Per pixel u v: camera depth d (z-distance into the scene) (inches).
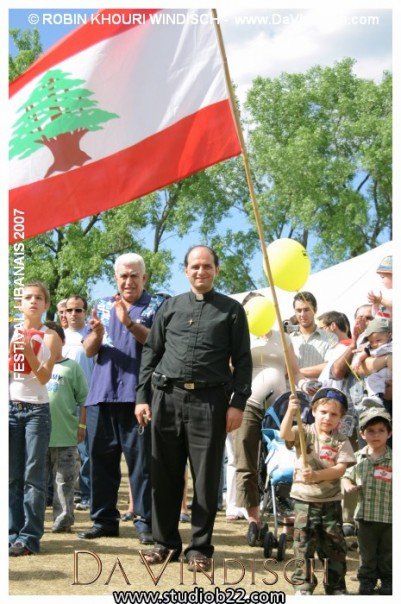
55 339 239.1
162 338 234.4
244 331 227.9
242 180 1233.4
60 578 214.8
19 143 238.1
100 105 241.1
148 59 243.4
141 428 250.4
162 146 239.6
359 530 215.5
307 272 253.0
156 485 230.5
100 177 238.7
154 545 241.4
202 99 241.4
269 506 292.4
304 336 311.0
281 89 1239.5
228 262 1205.7
